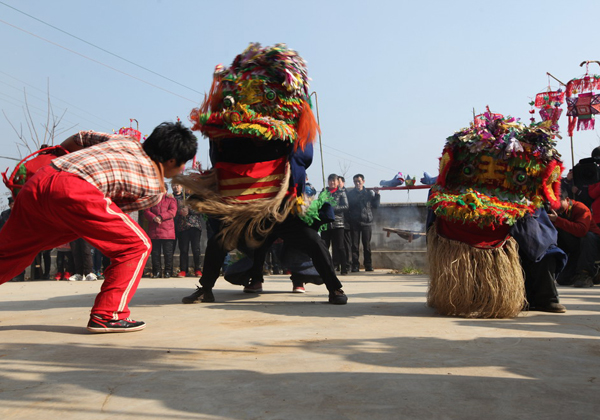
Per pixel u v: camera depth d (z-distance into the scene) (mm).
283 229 5105
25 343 3236
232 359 2760
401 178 13320
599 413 1953
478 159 4422
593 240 7586
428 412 1952
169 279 10102
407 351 2943
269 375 2436
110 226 3537
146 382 2334
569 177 9836
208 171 5078
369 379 2359
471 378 2383
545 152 4293
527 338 3338
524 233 4266
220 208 4785
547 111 11109
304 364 2641
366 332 3561
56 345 3166
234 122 4695
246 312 4523
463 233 4293
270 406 2014
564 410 1980
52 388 2256
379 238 13273
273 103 4828
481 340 3268
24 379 2400
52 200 3420
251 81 4785
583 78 10875
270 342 3215
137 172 3668
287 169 4871
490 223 4160
